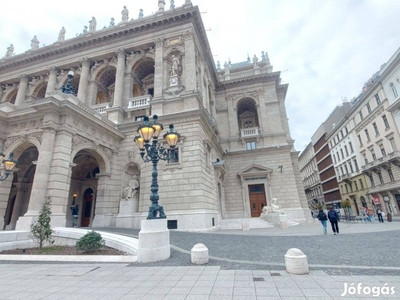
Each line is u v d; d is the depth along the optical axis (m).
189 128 20.45
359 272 6.27
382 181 41.59
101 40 27.92
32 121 17.42
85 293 5.24
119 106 23.78
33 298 4.99
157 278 6.28
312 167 80.88
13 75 31.36
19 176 23.14
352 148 51.50
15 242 11.56
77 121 17.56
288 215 27.84
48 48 29.56
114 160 21.48
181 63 24.80
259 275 6.24
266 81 35.03
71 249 11.05
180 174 19.33
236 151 31.80
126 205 19.81
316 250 9.58
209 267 7.24
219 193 27.77
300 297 4.64
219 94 36.59
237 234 15.12
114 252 9.96
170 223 18.23
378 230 16.11
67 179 16.05
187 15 25.16
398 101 34.72
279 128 32.22
